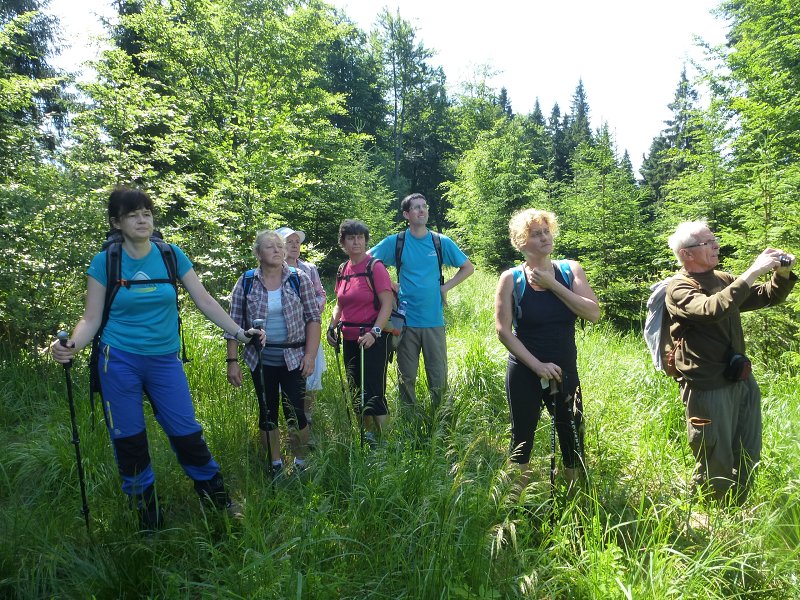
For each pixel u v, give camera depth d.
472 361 5.41
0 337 5.55
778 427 4.14
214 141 13.57
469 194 23.08
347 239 4.24
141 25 16.38
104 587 2.39
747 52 11.12
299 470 3.40
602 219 12.14
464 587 2.27
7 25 7.30
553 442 3.18
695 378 3.21
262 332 3.34
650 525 2.85
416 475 2.99
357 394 4.12
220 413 4.25
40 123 7.19
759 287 3.26
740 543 2.62
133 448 2.90
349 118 38.72
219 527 2.86
